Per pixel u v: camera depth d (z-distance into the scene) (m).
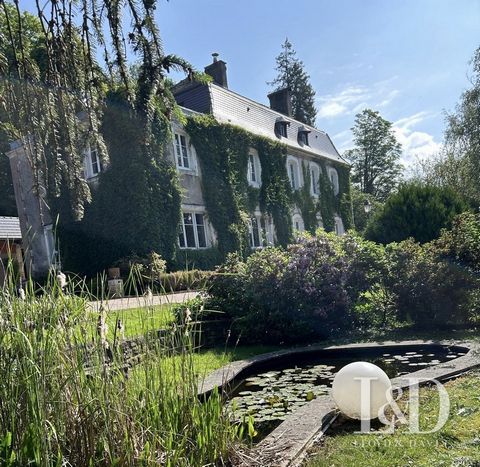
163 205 12.98
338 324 6.51
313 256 6.58
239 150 16.81
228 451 2.22
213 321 6.11
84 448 1.74
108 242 12.72
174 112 2.41
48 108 2.29
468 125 17.64
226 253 15.30
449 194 12.96
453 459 2.09
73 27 2.24
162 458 1.91
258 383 4.18
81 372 1.83
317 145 24.27
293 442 2.39
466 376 3.45
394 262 6.56
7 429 1.62
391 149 38.59
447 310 6.34
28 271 2.23
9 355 1.66
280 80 38.91
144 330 2.23
